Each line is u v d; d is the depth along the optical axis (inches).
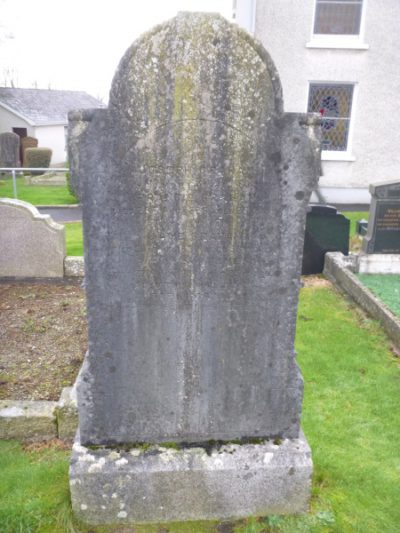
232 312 100.7
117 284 97.4
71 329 209.3
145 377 104.1
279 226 95.7
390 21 485.7
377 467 127.0
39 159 951.0
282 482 107.0
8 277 271.6
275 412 108.9
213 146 90.2
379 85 506.6
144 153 90.0
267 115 88.9
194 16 83.0
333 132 534.0
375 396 162.4
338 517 109.3
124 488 104.3
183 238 95.4
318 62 498.6
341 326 221.0
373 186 283.9
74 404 135.7
